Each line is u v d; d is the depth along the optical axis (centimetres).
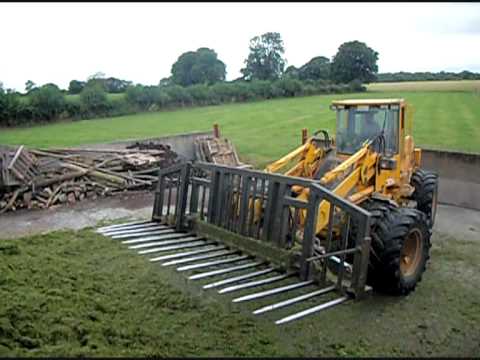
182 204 736
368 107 656
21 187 930
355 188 605
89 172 1039
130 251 648
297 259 562
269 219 604
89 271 568
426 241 573
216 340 416
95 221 827
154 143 1300
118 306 472
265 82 3803
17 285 502
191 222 720
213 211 693
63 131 2212
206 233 693
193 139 1427
